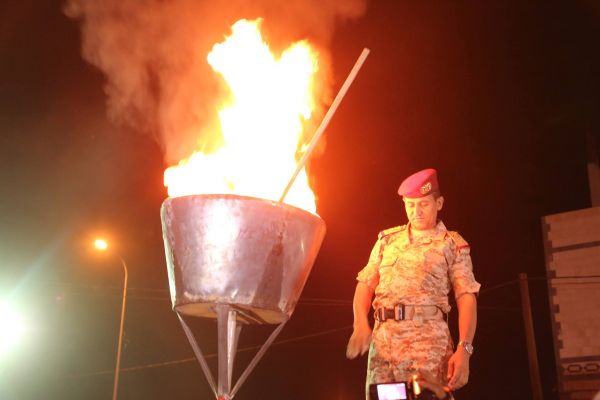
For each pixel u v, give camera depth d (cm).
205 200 314
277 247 315
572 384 1830
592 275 1869
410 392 299
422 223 388
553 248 1950
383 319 370
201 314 335
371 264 399
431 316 364
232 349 317
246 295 310
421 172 399
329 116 313
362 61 310
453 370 340
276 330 331
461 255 379
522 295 1717
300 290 335
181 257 317
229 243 311
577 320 1866
